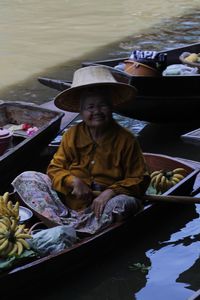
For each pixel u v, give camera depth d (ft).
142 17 43.16
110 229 13.66
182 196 14.90
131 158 14.03
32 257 12.42
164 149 21.04
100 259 13.92
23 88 26.91
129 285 13.38
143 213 14.51
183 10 45.88
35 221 14.39
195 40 36.01
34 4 48.32
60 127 19.04
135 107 20.71
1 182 16.42
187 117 21.74
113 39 36.47
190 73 21.97
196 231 15.39
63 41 35.86
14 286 12.00
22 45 34.71
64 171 14.21
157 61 20.92
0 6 47.50
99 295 13.06
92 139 14.08
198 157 20.47
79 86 13.46
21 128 19.24
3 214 12.97
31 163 17.70
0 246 12.00
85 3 48.75
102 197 13.92
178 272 13.84
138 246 14.60
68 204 14.61
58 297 12.79
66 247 12.98
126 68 21.33
